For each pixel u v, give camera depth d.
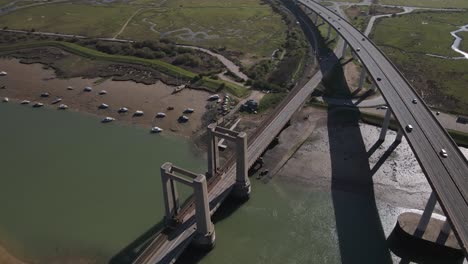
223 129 80.12
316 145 101.12
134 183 88.00
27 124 113.25
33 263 68.88
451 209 60.78
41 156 98.31
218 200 77.00
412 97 95.56
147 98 124.81
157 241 67.62
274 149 99.69
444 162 71.88
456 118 111.31
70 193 85.31
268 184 87.81
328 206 81.75
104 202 82.50
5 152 100.25
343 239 74.44
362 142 102.00
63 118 115.94
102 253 70.56
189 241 68.50
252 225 77.94
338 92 126.56
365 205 81.69
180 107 118.94
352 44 135.00
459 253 68.56
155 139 104.50
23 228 76.38
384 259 70.56
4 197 84.62
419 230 71.44
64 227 76.38
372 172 90.88
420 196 83.88
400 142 100.94
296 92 119.94
